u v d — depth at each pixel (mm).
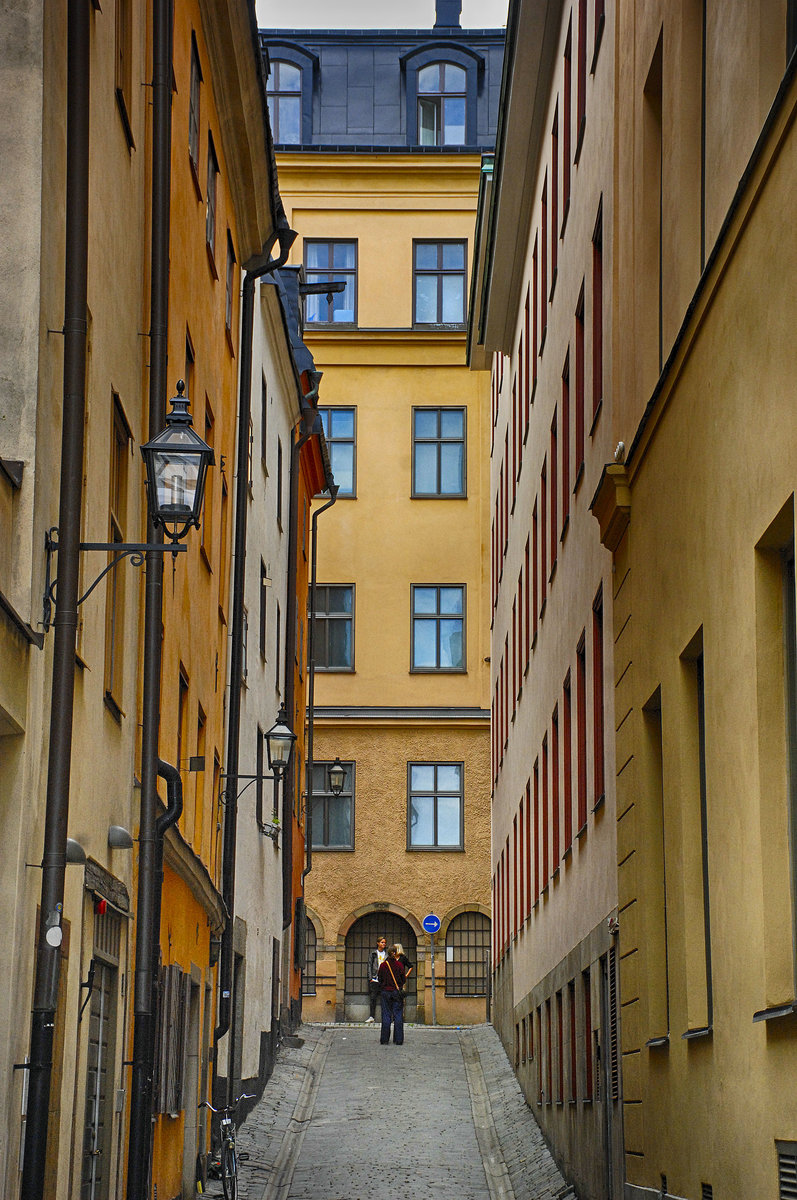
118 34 13250
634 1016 14367
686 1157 11766
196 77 18391
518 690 32156
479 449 48719
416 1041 37500
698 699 12109
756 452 9352
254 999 27469
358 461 48719
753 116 10023
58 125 10062
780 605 9383
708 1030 10828
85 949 11602
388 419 48938
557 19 23453
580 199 19828
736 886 9875
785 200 8508
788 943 9133
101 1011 12539
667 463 12641
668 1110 12633
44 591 9672
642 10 14461
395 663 47656
